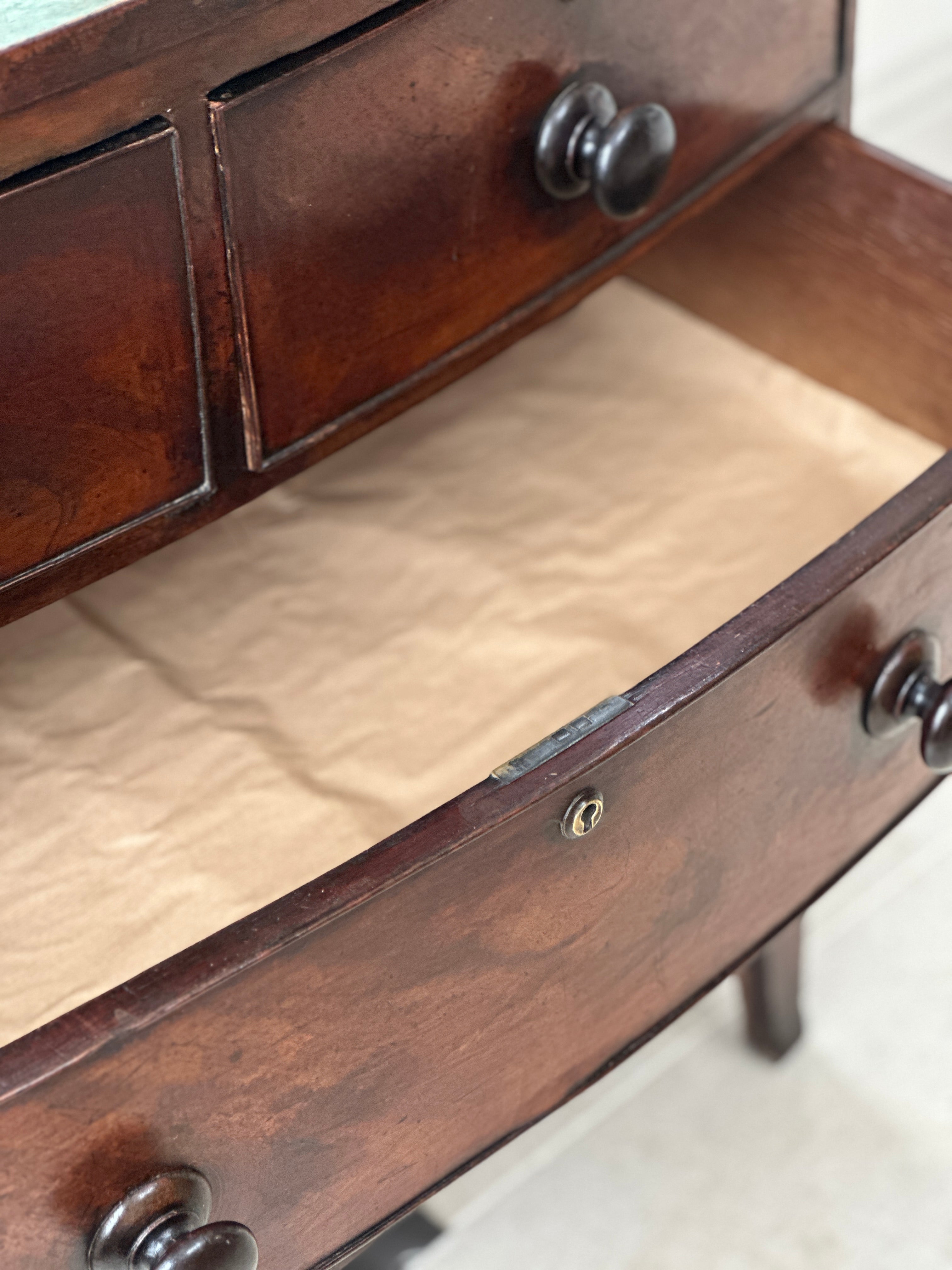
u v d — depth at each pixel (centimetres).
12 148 70
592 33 86
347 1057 72
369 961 70
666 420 111
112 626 98
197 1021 66
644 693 74
